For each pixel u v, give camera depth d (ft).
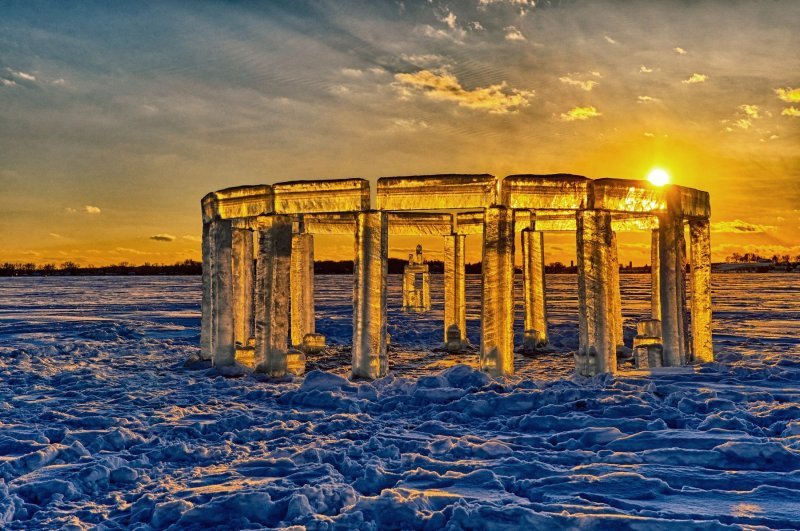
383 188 36.40
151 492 17.43
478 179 34.99
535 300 55.47
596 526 14.05
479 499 15.96
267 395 31.76
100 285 281.33
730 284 246.68
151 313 107.55
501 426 24.49
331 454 20.17
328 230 54.13
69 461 20.61
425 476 17.87
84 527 14.99
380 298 36.96
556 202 35.17
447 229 57.06
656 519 14.02
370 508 15.20
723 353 44.24
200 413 27.61
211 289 43.21
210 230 42.96
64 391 34.24
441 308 111.04
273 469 18.98
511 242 35.19
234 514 15.43
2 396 32.35
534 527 14.11
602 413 25.07
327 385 32.27
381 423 25.43
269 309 39.09
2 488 17.02
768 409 24.80
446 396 28.89
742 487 16.72
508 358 34.91
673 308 38.45
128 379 38.11
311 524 14.38
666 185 38.27
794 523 14.10
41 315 103.71
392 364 47.73
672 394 27.53
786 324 78.64
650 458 19.11
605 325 35.22
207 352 44.68
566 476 17.44
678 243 38.52
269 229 38.73
